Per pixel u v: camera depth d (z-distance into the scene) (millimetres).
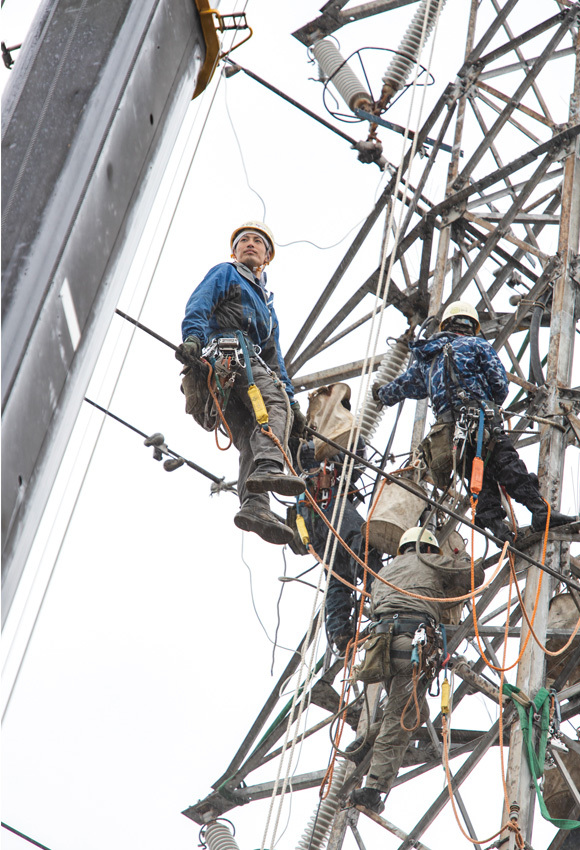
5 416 10039
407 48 43938
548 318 40594
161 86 12492
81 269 11008
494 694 32156
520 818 29203
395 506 35250
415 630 32500
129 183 11766
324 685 36906
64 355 10672
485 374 32594
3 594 9844
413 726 33562
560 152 39500
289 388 30672
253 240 32344
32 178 11172
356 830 35469
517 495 31891
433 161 42312
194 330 28859
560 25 41656
